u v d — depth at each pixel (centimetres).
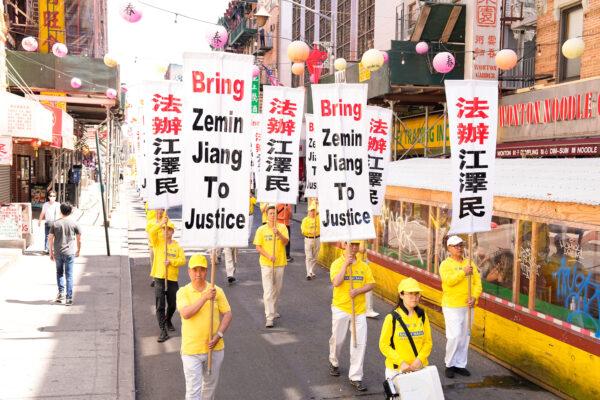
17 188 2666
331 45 2822
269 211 1080
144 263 1677
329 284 1452
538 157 1541
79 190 3172
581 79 1499
